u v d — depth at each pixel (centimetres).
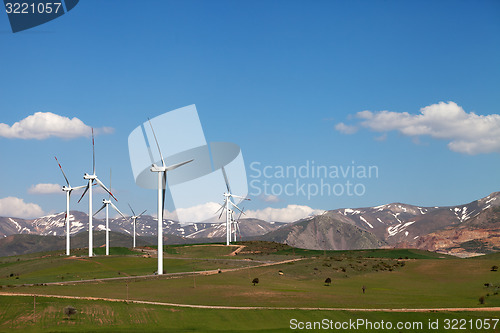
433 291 16612
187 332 10206
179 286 16400
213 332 10225
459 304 13575
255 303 13238
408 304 13438
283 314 11838
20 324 10794
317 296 14662
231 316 11662
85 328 10519
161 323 11050
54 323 10888
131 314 11712
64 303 12481
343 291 16225
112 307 12269
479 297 15012
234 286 16512
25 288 15512
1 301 12631
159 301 13312
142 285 16550
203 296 14275
